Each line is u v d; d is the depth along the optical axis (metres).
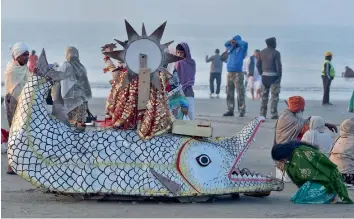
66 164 11.66
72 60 16.45
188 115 14.88
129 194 11.66
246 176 12.11
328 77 31.45
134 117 12.08
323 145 14.74
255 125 12.39
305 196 12.47
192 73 16.14
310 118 14.90
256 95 35.34
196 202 12.08
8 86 14.78
